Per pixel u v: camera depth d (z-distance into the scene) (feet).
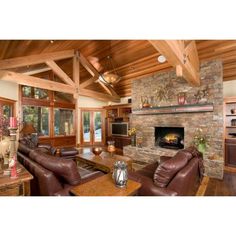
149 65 15.31
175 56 6.47
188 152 7.17
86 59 16.72
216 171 11.23
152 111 15.66
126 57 14.74
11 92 16.30
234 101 12.21
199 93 12.93
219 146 11.93
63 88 14.92
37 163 6.52
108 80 12.36
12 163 5.64
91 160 10.96
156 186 5.75
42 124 20.08
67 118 23.02
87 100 25.12
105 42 13.23
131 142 18.06
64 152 13.75
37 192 6.13
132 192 4.94
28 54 11.98
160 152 14.33
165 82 15.35
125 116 21.39
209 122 12.44
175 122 14.42
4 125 8.54
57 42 12.08
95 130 25.82
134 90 18.02
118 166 5.51
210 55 12.02
